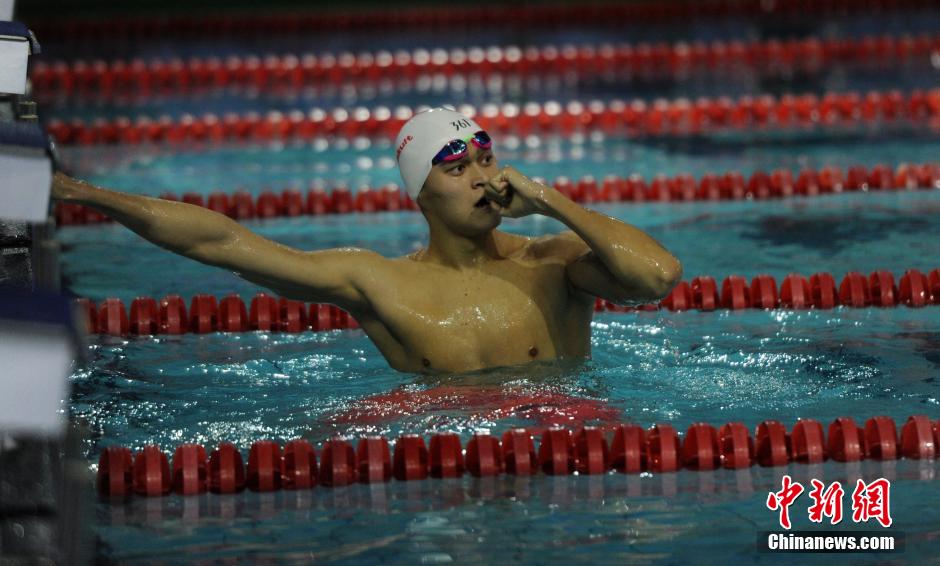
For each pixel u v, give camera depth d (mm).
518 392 13258
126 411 13656
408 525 10484
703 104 34656
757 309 18422
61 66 41438
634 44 44625
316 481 11727
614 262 12672
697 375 14547
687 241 22203
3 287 8594
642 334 16766
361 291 13609
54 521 8016
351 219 25312
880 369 14773
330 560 9719
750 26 47562
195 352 16578
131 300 18922
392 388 13734
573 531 10281
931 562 9469
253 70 41469
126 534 10383
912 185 26141
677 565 9508
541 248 14195
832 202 25172
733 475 11703
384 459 11758
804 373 14656
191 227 12469
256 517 10773
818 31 45844
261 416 13336
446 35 47719
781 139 31672
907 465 11844
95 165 30188
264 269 12852
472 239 13734
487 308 13672
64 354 7707
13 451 8867
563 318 14016
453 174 13297
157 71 41031
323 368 15422
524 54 42812
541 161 29922
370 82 41688
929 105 34062
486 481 11648
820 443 12070
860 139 31109
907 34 44125
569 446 11961
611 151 30922
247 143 33312
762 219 23859
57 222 24578
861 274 18578
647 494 11195
